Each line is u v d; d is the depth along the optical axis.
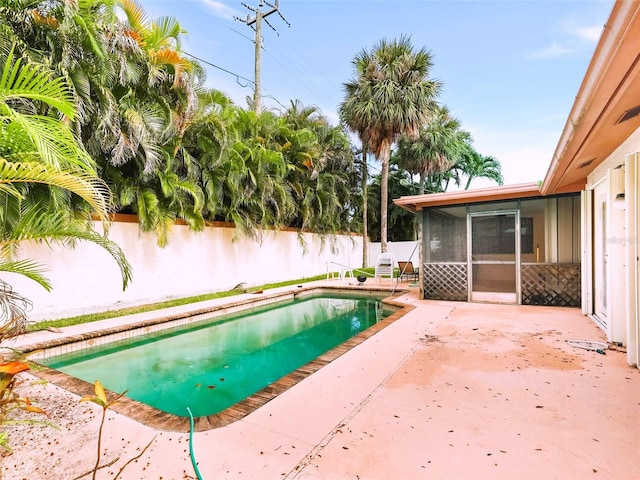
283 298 9.11
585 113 2.74
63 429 2.47
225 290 9.55
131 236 7.40
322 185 12.37
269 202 10.17
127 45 5.63
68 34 5.04
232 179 8.55
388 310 7.82
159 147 7.02
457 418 2.54
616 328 4.30
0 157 2.34
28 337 4.88
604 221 5.43
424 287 8.03
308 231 12.84
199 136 7.91
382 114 11.96
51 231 2.85
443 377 3.32
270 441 2.27
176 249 8.32
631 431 2.33
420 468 1.97
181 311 6.71
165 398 3.69
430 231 8.00
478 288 7.76
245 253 10.22
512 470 1.94
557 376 3.29
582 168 5.09
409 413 2.62
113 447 2.24
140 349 5.40
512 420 2.50
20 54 4.52
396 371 3.49
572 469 1.94
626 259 3.63
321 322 7.18
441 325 5.41
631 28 1.63
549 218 7.00
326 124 13.32
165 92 6.71
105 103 5.54
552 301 6.84
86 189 2.50
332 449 2.17
